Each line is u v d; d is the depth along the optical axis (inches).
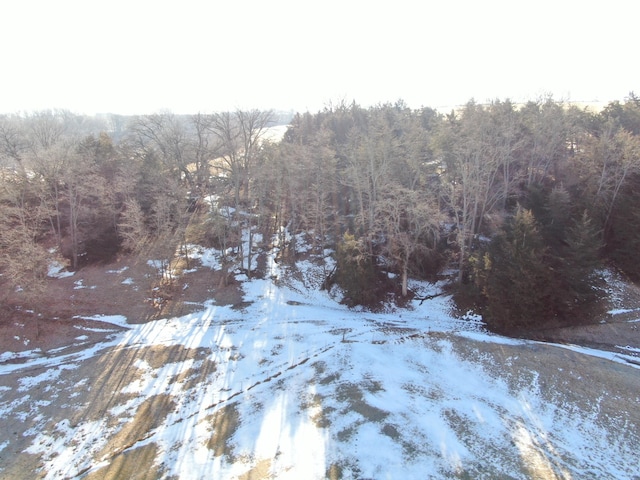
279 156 1847.9
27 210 1707.7
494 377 1028.5
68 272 1705.2
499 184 1815.9
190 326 1411.2
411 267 1594.5
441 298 1556.3
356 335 1294.3
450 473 733.9
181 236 1815.9
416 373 1071.6
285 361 1169.4
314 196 1849.2
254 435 879.7
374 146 1632.6
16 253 1549.0
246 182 1761.8
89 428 952.3
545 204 1526.8
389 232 1582.2
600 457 763.4
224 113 1769.2
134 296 1574.8
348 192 2082.9
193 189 2298.2
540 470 736.3
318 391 1006.4
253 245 1974.7
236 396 1031.6
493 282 1336.1
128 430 941.2
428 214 1467.8
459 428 853.2
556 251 1357.0
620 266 1481.3
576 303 1270.9
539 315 1305.4
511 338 1278.3
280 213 1902.1
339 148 2044.8
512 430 846.5
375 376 1048.2
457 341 1204.5
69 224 1968.5
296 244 1959.9
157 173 1996.8
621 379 984.9
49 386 1107.9
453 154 1676.9
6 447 908.0
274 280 1712.6
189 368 1167.6
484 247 1547.7
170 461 833.5
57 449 896.3
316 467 767.1
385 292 1600.6
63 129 3198.8
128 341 1322.6
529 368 1048.8
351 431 851.4
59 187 1971.0
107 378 1133.7
